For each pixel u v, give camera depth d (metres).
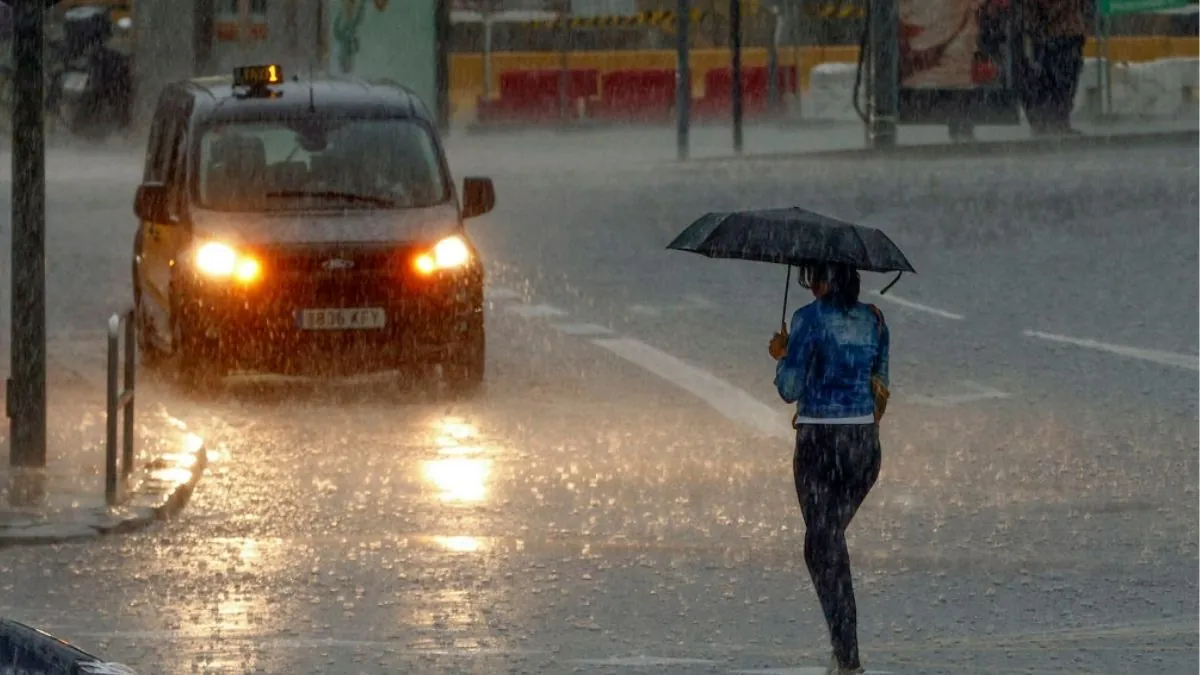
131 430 31.83
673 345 48.00
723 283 58.66
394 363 41.19
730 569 27.41
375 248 41.12
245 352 40.88
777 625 24.48
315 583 26.42
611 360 45.88
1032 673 22.14
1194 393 40.97
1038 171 89.00
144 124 116.75
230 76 48.16
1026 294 54.94
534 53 129.75
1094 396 40.81
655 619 24.72
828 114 128.75
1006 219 71.12
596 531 29.66
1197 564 27.52
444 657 22.75
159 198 42.16
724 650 23.25
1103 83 122.50
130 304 55.44
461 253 41.75
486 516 30.62
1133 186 80.56
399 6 114.81
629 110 129.62
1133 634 23.89
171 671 22.00
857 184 84.75
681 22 100.94
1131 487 32.53
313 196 42.72
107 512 29.69
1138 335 48.22
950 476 33.53
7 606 25.08
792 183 85.81
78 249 68.44
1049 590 26.12
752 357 46.19
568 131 126.62
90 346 48.16
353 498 31.84
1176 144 102.75
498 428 37.94
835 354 22.59
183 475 32.25
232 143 43.34
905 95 105.38
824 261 22.41
